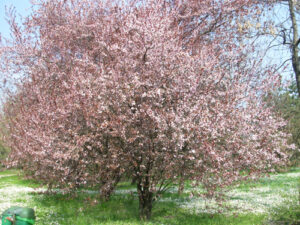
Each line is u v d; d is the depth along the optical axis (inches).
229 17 519.8
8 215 185.2
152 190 320.2
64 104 384.2
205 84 356.2
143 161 323.6
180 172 314.2
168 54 352.5
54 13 585.9
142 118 312.0
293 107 716.7
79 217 329.4
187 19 535.5
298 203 333.7
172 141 292.5
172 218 340.5
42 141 359.9
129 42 363.6
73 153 338.0
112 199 432.5
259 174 364.2
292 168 949.8
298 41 452.1
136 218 331.3
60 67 535.8
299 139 672.4
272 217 331.6
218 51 451.5
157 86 332.5
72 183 357.1
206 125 293.7
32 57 561.3
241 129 338.3
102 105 322.0
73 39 546.6
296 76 457.4
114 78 326.3
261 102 427.2
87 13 561.0
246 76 444.1
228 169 331.6
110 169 340.8
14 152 480.1
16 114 551.2
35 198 452.4
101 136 335.9
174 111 325.1
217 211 371.6
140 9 440.1
